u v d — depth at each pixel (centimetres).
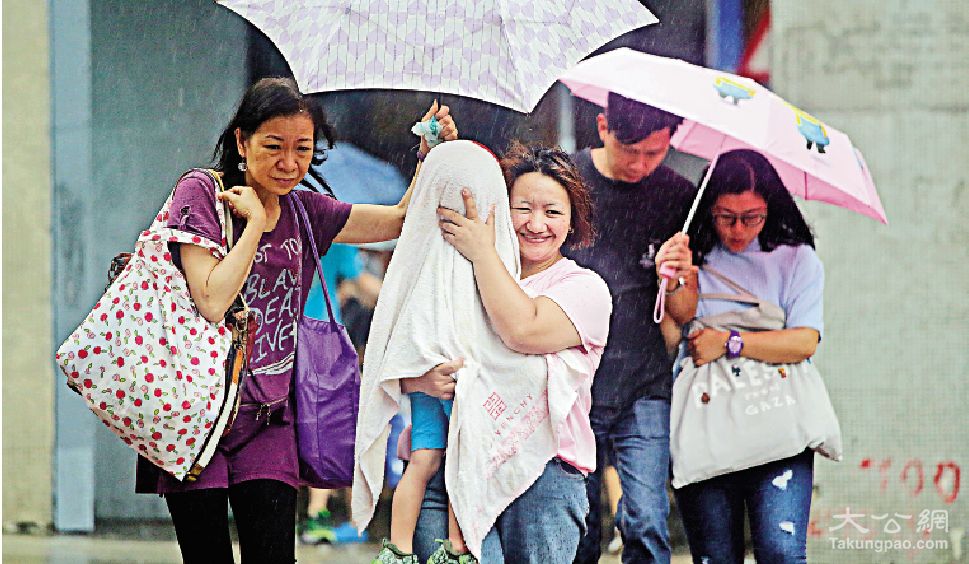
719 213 1923
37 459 2533
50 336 2539
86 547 2408
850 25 2353
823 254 2334
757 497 1873
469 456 1401
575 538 1449
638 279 1941
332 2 1661
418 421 1455
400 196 2411
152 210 2533
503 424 1426
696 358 1898
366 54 1656
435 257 1460
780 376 1884
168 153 2528
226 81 2520
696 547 1900
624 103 1909
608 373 1936
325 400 1506
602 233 1942
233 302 1452
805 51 2362
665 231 1938
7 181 2547
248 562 1453
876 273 2336
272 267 1495
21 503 2534
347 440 1513
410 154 2422
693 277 1898
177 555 2336
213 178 1471
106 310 1415
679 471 1880
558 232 1526
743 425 1867
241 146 1488
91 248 2538
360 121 2412
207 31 2520
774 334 1889
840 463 2331
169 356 1413
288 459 1471
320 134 2116
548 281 1499
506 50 1630
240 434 1454
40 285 2542
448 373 1421
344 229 1571
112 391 1405
